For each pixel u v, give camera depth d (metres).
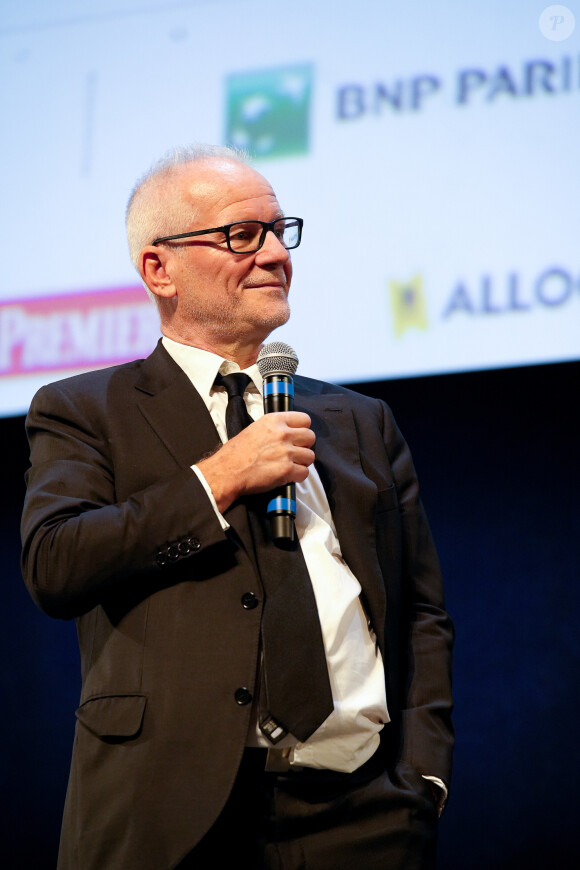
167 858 2.96
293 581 3.31
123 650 3.23
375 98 6.63
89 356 6.64
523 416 6.86
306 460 3.36
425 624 3.79
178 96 6.93
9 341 6.78
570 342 6.04
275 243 3.79
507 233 6.28
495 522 6.74
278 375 3.59
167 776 3.04
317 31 6.80
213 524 3.22
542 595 6.57
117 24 7.16
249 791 3.21
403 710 3.60
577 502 6.66
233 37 6.94
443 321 6.25
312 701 3.18
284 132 6.70
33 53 7.25
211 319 3.79
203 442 3.54
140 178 4.09
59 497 3.39
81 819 3.12
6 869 6.80
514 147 6.38
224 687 3.12
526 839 6.19
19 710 7.13
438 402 6.98
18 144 7.10
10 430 7.43
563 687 6.41
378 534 3.69
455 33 6.60
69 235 6.87
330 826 3.27
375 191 6.50
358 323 6.36
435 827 3.41
